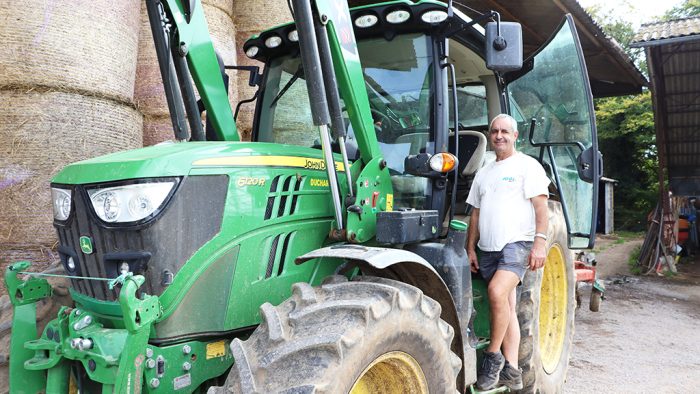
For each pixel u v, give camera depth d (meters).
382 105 3.12
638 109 19.39
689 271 10.70
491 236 3.07
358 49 3.20
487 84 4.02
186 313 2.16
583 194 3.83
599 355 5.25
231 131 3.03
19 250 3.38
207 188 2.20
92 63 3.59
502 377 3.10
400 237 2.51
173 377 2.11
